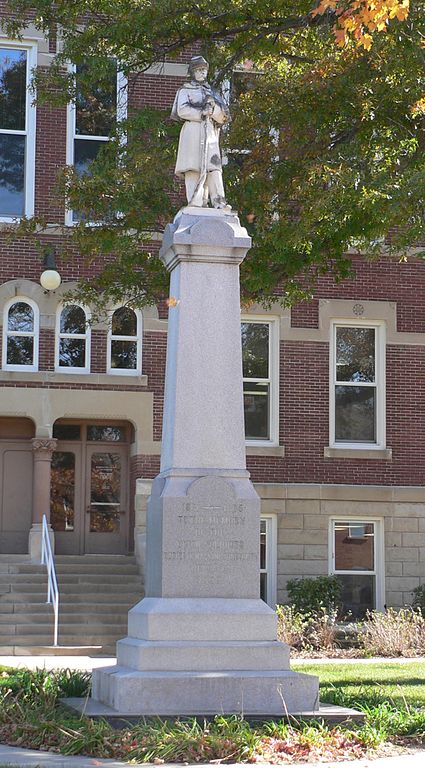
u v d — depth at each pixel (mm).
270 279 18297
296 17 18266
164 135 19203
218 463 12078
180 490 11844
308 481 25609
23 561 24062
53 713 10977
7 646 20203
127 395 24812
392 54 16953
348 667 18219
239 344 12359
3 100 25016
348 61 17734
